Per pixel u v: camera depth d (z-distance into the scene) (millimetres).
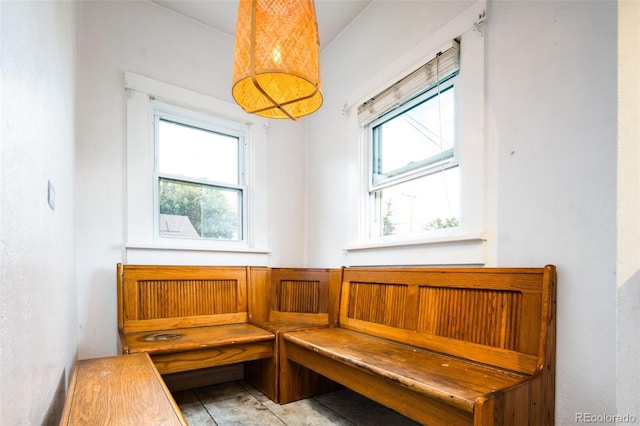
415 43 2199
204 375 2520
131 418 923
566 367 1348
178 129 2707
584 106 1374
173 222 2625
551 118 1478
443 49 1963
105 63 2359
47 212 1003
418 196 2232
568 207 1401
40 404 879
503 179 1645
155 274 2324
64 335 1386
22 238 713
